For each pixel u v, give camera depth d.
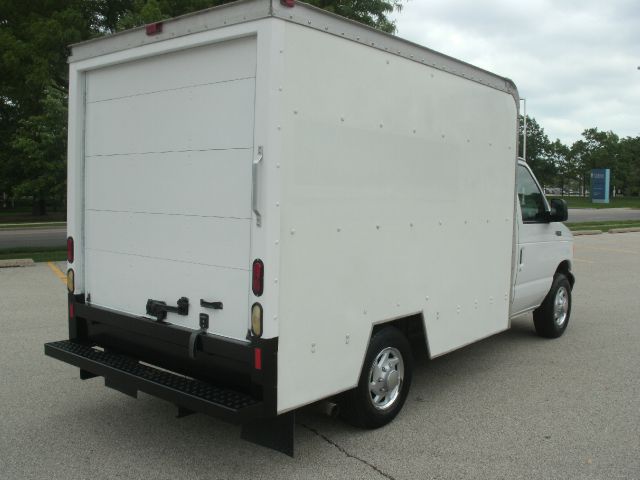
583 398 5.16
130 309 4.32
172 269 3.98
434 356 4.71
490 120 5.22
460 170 4.85
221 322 3.69
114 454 4.00
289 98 3.36
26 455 3.97
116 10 15.66
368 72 3.87
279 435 3.54
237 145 3.54
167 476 3.70
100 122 4.47
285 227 3.40
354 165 3.81
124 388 4.07
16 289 9.79
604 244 19.33
